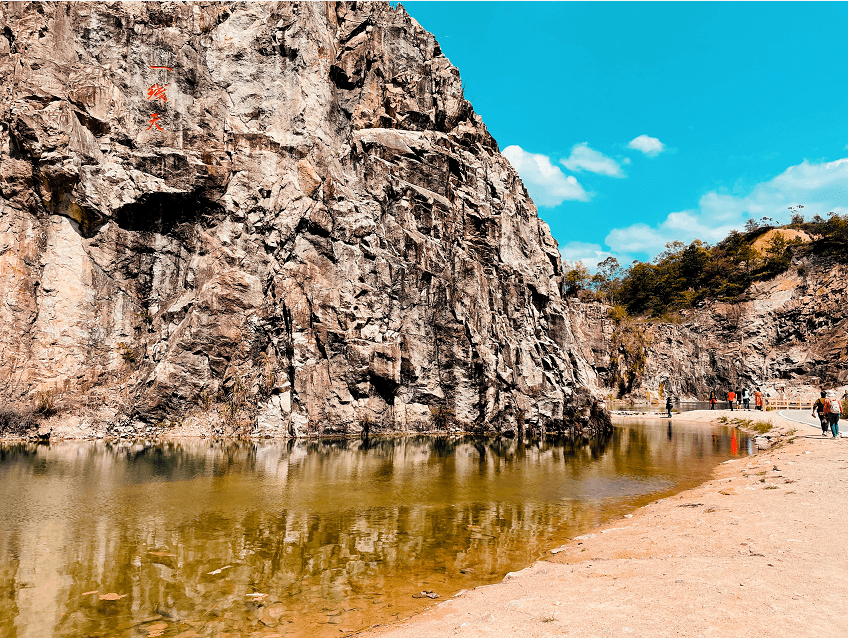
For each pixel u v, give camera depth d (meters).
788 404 74.88
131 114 37.44
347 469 23.97
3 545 12.94
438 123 47.53
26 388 32.44
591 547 12.45
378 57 45.41
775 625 6.71
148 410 34.06
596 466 25.53
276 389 36.56
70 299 34.44
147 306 37.31
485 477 22.48
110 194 35.75
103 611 9.48
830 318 101.56
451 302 41.44
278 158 40.34
